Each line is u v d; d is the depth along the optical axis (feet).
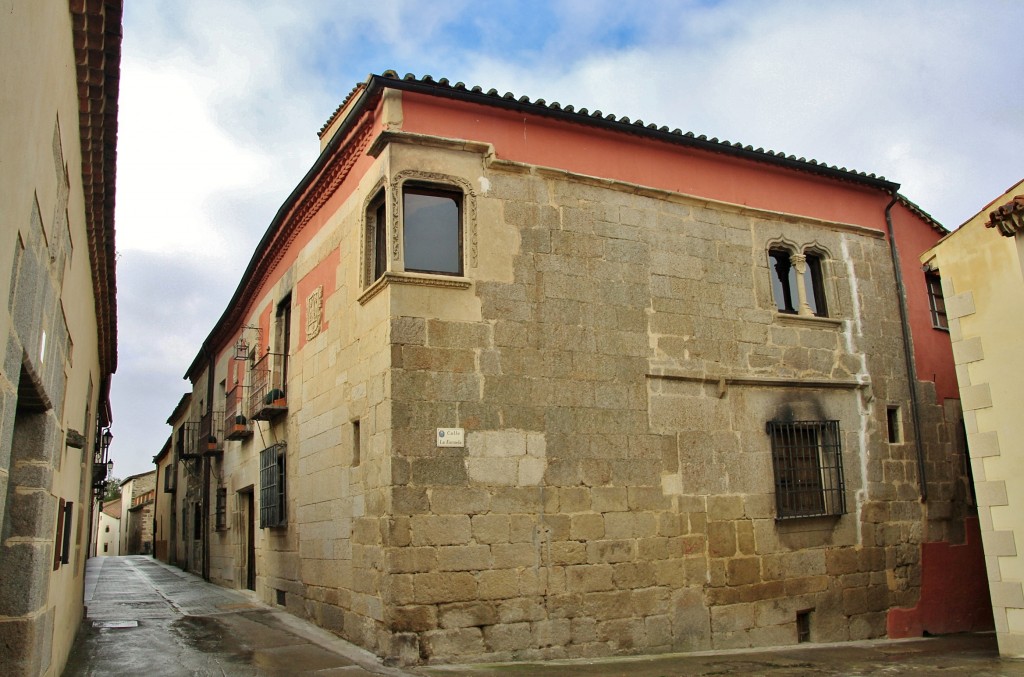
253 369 55.31
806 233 44.83
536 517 33.63
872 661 33.12
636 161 40.09
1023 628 31.81
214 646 34.32
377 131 35.70
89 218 28.35
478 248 34.99
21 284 13.82
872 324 45.78
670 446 37.55
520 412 34.27
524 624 32.42
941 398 47.26
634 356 37.52
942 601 43.80
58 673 26.27
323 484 39.63
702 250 40.93
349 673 28.55
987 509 33.35
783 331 42.45
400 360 32.53
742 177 43.39
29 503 18.60
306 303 45.21
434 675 28.58
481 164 35.91
